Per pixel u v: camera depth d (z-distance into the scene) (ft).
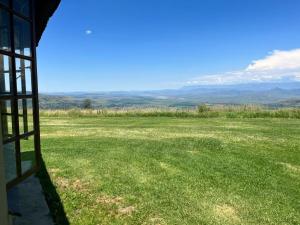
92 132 24.11
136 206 10.09
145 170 13.71
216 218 9.42
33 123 8.56
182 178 12.74
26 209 9.50
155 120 32.94
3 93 7.58
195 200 10.66
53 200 10.27
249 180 12.61
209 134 22.57
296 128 25.22
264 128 25.41
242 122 30.07
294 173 13.58
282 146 18.48
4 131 7.66
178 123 29.84
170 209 9.95
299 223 9.24
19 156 7.80
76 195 10.76
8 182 7.27
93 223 8.91
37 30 9.99
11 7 7.20
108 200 10.48
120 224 8.93
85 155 16.12
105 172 13.32
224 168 14.15
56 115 38.93
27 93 8.27
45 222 8.79
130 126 27.63
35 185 11.55
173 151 17.17
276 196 11.09
